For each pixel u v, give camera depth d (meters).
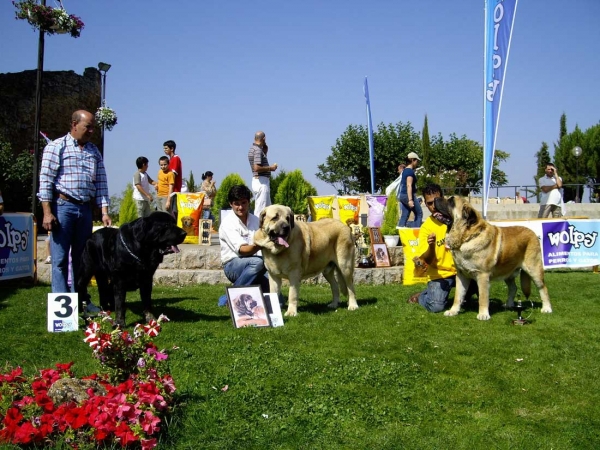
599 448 3.77
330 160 48.75
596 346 6.14
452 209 7.52
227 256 8.01
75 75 27.39
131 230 6.58
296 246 7.33
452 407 4.43
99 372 4.20
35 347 5.75
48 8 12.64
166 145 14.23
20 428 3.40
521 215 22.94
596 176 47.94
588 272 12.94
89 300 7.79
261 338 6.23
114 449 3.43
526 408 4.45
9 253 10.05
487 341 6.29
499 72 11.59
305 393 4.60
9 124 24.75
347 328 6.79
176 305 8.25
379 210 14.02
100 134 29.00
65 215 7.05
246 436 3.83
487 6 11.64
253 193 11.36
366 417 4.19
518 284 10.55
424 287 10.46
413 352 5.80
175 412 4.10
